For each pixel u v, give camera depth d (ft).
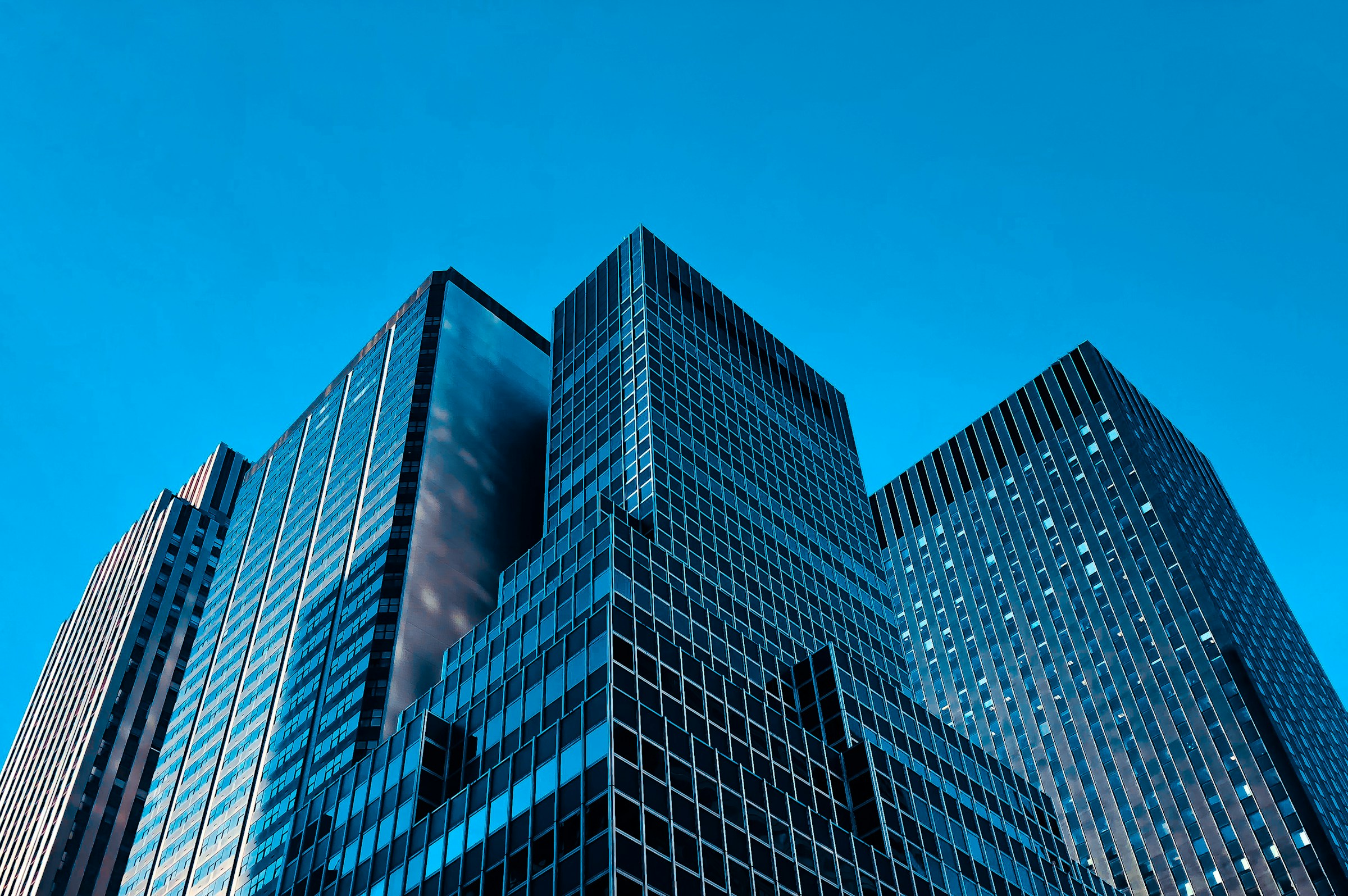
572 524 353.72
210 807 396.98
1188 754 461.37
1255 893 409.69
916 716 317.22
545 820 197.57
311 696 379.14
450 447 447.83
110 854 508.94
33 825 544.62
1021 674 552.00
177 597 647.56
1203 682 477.36
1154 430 635.25
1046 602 568.82
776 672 309.83
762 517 399.85
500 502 444.14
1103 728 498.28
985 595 603.67
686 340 453.99
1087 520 582.35
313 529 480.64
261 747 390.63
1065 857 321.32
